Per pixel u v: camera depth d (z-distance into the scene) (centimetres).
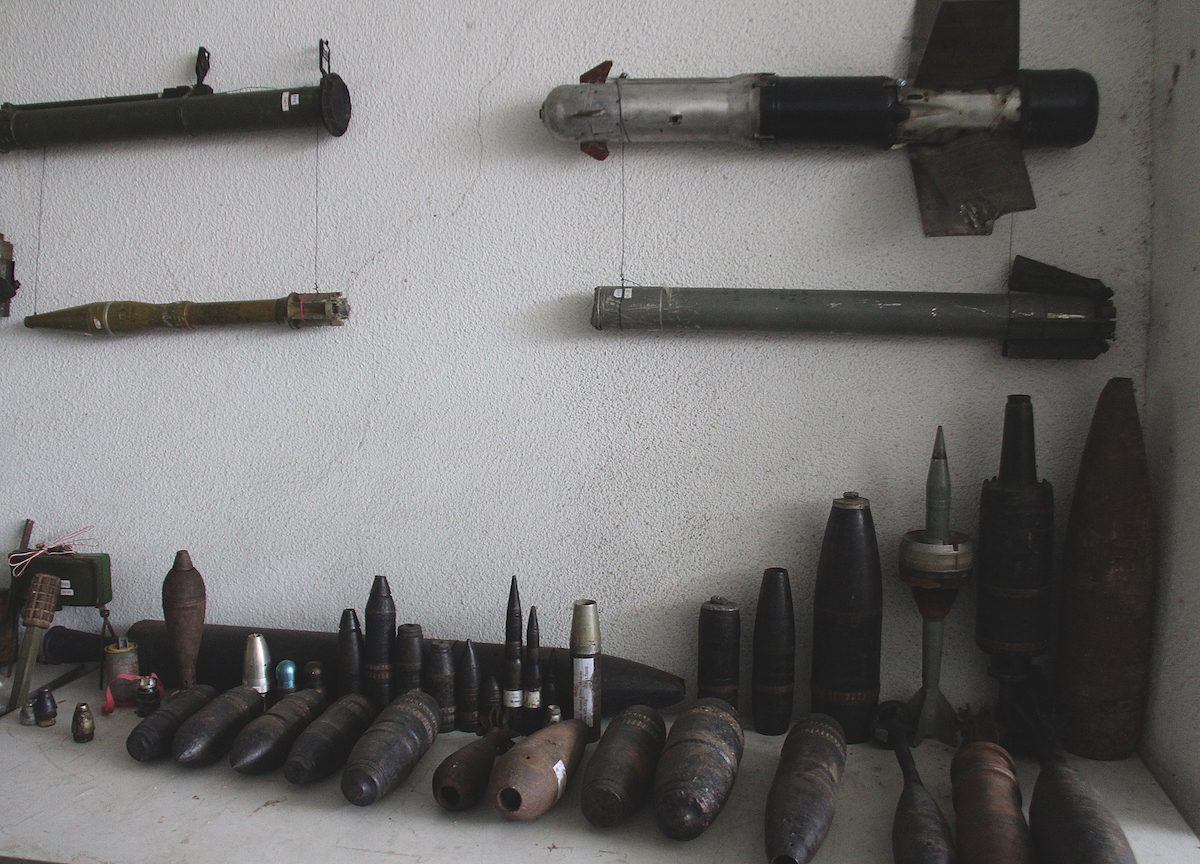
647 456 179
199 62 188
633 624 182
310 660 179
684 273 176
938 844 119
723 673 166
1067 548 157
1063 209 164
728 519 178
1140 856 126
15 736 165
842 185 170
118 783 148
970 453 169
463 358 185
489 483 186
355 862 126
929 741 165
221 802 142
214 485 197
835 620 160
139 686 175
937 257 168
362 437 190
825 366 172
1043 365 166
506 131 180
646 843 131
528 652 166
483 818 138
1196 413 142
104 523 202
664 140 168
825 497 174
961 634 171
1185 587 143
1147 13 159
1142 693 153
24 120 190
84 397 200
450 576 188
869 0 167
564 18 177
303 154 188
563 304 180
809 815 124
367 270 187
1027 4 163
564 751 145
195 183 193
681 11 173
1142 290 162
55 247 200
